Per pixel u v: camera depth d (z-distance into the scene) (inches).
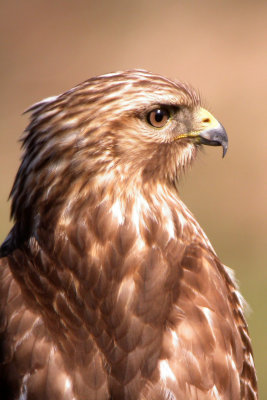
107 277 419.5
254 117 1515.7
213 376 407.8
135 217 432.5
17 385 400.2
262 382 885.2
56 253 424.2
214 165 1405.0
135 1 1796.3
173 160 458.9
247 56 1660.9
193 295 421.1
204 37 1715.1
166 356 406.3
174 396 401.7
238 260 1210.0
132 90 437.7
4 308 414.6
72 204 426.9
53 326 410.3
